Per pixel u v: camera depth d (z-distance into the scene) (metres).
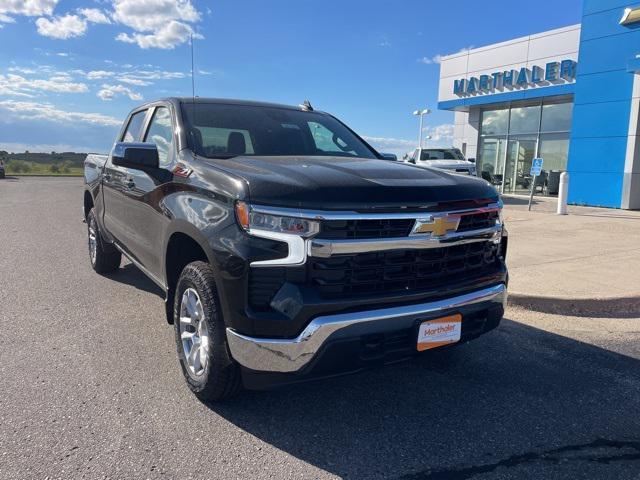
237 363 2.97
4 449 2.71
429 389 3.55
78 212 13.96
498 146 22.80
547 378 3.75
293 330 2.66
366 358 2.79
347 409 3.26
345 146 4.57
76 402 3.24
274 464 2.66
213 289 3.01
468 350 4.26
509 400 3.41
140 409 3.17
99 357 3.94
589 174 16.80
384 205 2.80
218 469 2.60
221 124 4.12
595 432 3.03
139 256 4.53
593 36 16.39
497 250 3.54
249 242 2.72
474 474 2.61
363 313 2.73
